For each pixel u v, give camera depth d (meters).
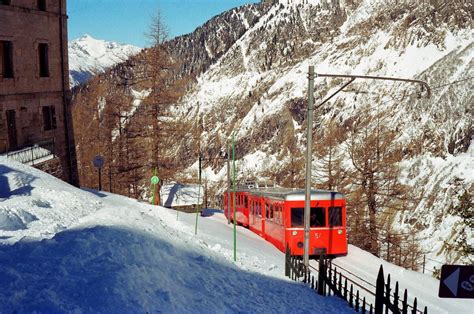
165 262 11.17
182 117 36.59
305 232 16.22
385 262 19.00
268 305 10.33
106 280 8.27
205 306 9.02
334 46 159.62
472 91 87.19
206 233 20.31
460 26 131.62
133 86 34.88
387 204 34.88
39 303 6.77
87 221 13.70
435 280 16.84
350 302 11.84
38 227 13.00
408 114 93.12
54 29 32.50
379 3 162.00
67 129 34.09
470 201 26.94
